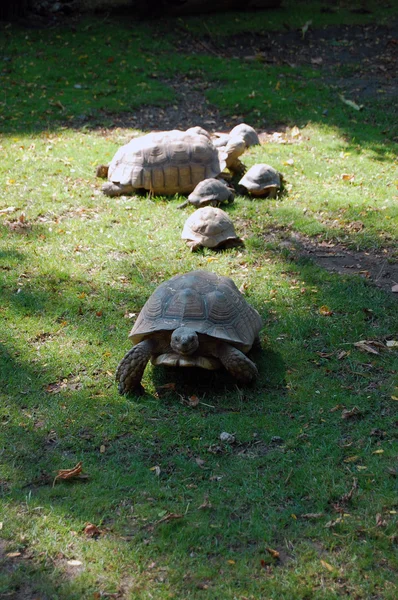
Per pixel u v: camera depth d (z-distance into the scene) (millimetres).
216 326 5625
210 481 4910
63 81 15406
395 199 10234
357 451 5188
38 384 6008
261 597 3988
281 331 6828
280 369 6223
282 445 5270
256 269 8086
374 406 5727
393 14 20391
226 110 14336
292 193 10367
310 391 5906
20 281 7719
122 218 9359
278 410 5680
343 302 7387
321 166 11430
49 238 8758
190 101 14828
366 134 12977
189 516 4578
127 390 5848
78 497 4750
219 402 5781
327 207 9883
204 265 8109
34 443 5309
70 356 6402
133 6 19859
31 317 7016
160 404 5766
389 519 4523
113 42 17656
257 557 4262
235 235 8586
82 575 4137
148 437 5379
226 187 9797
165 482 4910
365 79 16156
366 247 8820
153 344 5766
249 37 18688
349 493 4711
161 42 17922
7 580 4098
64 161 11344
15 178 10625
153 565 4211
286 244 8867
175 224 9125
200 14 19984
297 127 13320
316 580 4109
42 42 17469
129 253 8414
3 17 18844
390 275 8125
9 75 15531
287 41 18516
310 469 4984
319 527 4480
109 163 10727
